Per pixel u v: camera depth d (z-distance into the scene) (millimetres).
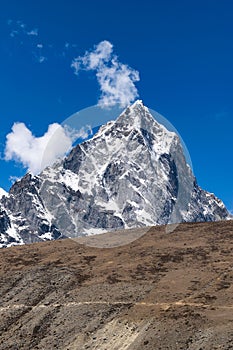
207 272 86688
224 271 86188
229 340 57750
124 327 69125
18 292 89562
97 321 73250
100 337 69125
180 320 65938
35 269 97938
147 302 75500
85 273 93625
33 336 74812
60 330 74062
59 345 70375
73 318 76125
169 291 78875
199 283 81312
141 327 67500
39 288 89625
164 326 65438
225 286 78562
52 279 92188
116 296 80000
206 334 60500
